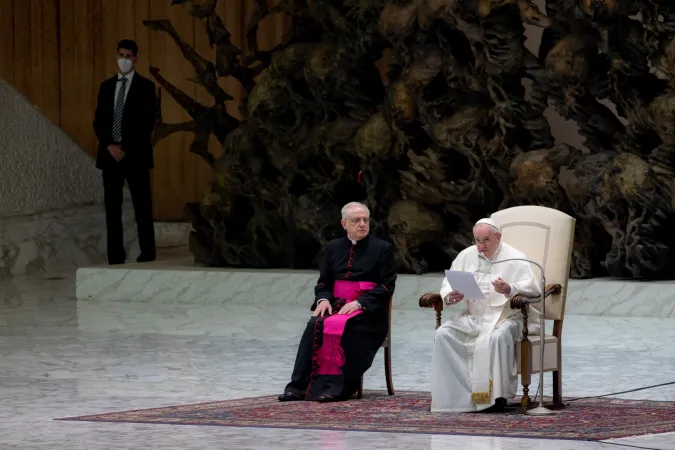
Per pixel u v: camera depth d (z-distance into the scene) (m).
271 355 40.59
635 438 25.45
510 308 30.98
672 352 40.03
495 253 31.36
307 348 32.53
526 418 28.72
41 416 29.58
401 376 36.62
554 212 31.66
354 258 33.75
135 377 36.19
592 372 36.34
